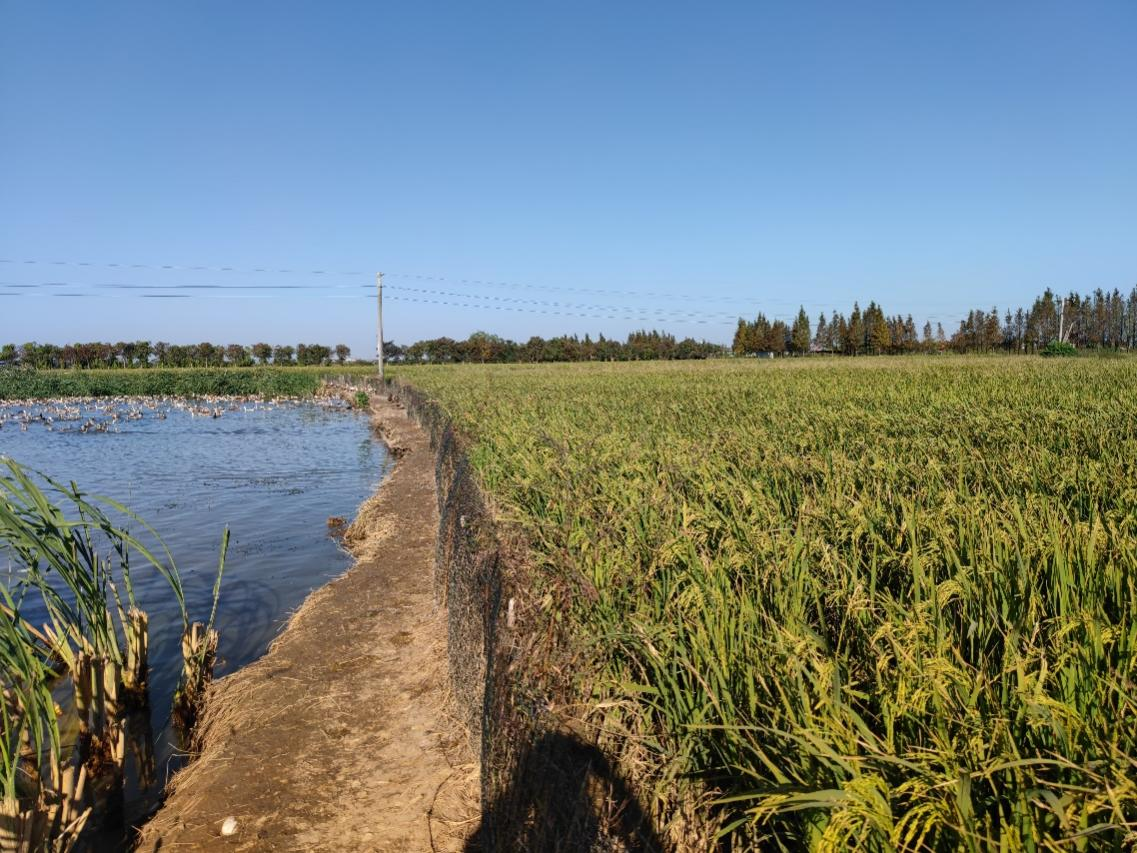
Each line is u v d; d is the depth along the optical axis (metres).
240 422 34.03
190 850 4.45
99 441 26.36
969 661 2.82
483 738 4.14
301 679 6.57
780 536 4.10
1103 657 2.53
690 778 2.29
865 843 1.96
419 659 6.87
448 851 4.30
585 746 2.59
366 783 5.02
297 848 4.41
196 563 11.02
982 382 18.72
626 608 3.50
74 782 5.25
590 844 2.26
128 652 6.59
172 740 6.18
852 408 12.89
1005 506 4.55
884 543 4.00
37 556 5.69
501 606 3.72
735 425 10.93
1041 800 1.90
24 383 48.41
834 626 3.38
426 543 10.96
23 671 4.59
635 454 7.66
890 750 2.17
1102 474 5.58
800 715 2.40
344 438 27.55
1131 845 1.79
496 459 8.07
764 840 2.12
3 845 3.91
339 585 9.23
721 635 2.83
